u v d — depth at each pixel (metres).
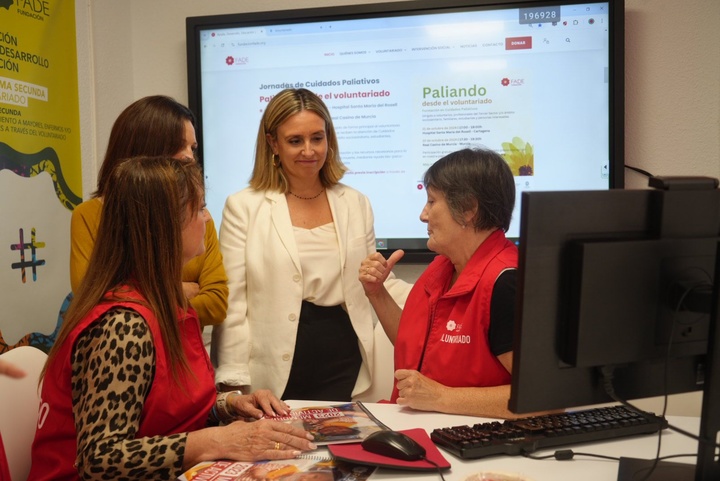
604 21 2.79
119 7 3.08
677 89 2.80
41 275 2.51
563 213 0.92
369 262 1.84
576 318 0.92
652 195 0.96
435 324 1.56
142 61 3.20
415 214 2.99
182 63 3.16
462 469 1.11
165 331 1.24
